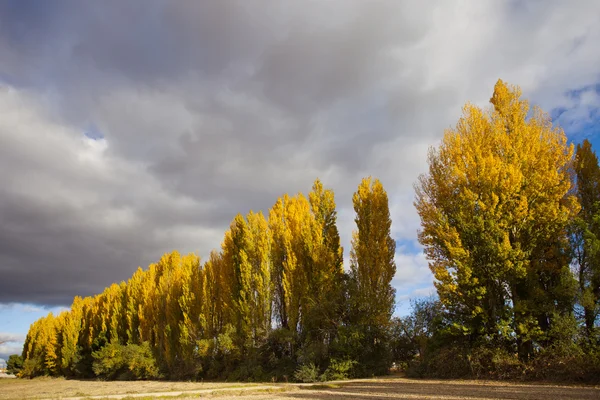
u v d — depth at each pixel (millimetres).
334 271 39500
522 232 25938
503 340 25328
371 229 36188
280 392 24547
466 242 27094
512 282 25484
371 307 34250
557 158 26562
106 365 59312
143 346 57688
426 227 28734
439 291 27000
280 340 38719
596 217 24125
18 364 120625
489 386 20703
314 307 37031
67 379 76250
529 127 27766
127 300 70250
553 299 24969
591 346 21938
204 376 46000
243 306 42438
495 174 26125
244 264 43562
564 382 20828
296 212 44125
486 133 28812
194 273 53594
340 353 34406
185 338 50281
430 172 29938
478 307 25359
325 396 20219
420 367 28844
